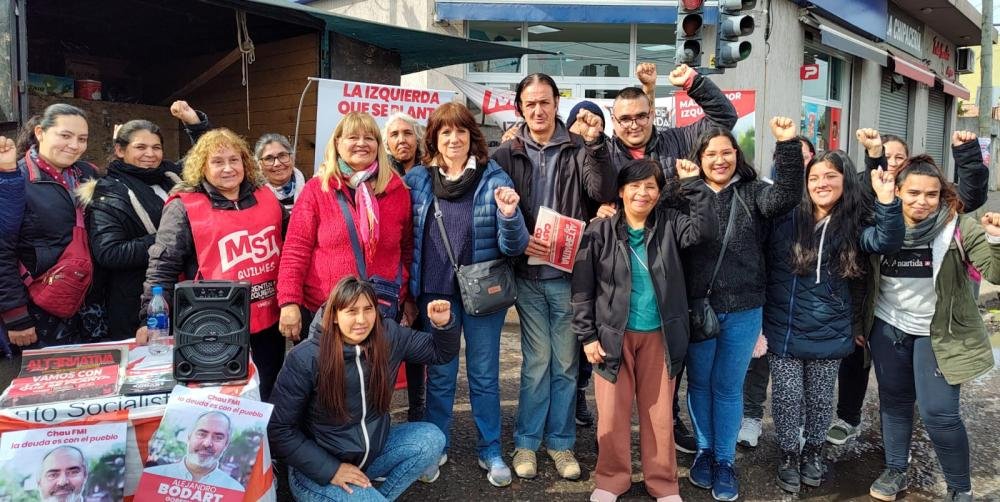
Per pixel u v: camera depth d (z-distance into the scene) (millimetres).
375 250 2938
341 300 2457
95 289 3086
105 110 7074
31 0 6418
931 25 15164
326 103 5223
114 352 2568
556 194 3182
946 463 2977
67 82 7207
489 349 3170
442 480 3236
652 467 3010
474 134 3059
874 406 4336
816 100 11266
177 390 2230
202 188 2889
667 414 2979
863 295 3203
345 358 2531
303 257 2902
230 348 2320
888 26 12773
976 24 15141
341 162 2953
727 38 6105
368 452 2625
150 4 6426
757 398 3699
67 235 2922
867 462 3518
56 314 2930
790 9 9758
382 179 2977
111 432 2125
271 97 7430
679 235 2930
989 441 3771
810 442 3256
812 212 3047
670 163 3463
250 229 2895
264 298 2939
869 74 12328
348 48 6816
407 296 3227
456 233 3033
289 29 7035
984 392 4566
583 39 8922
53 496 2053
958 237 2877
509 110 6801
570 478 3227
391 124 3635
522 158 3217
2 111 4289
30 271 2883
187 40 7820
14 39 4254
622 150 3463
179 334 2297
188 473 2193
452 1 8367
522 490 3150
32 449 2043
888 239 2840
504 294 3004
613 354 2900
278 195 3744
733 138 3018
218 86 8117
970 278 2918
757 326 3059
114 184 2992
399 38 6707
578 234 3012
